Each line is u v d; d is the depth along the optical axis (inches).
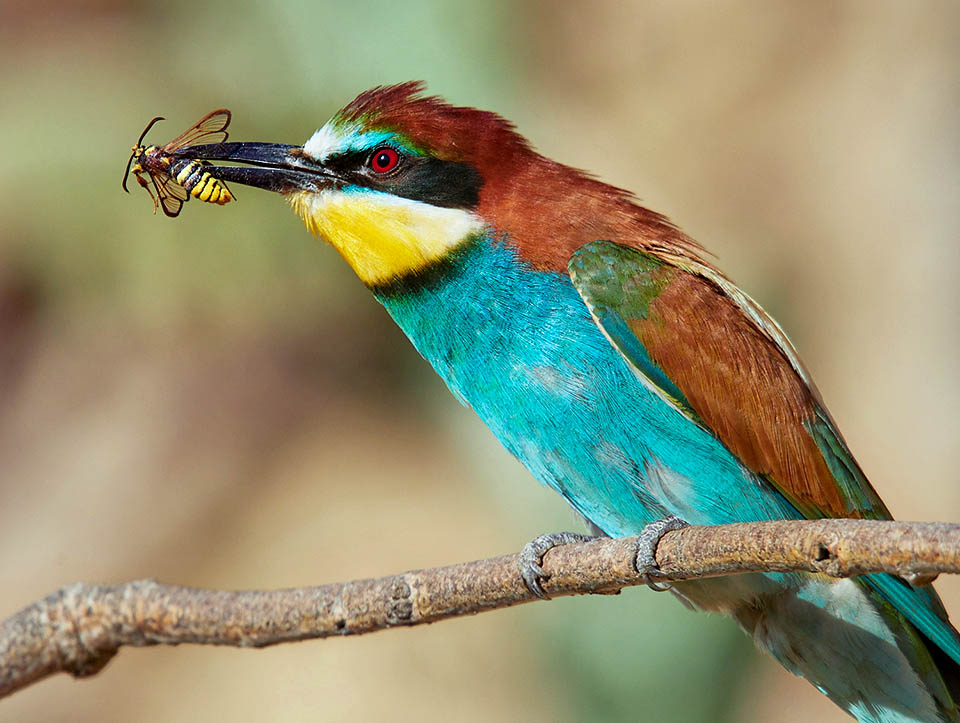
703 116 623.5
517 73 532.7
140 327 545.6
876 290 581.6
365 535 555.8
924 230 575.2
